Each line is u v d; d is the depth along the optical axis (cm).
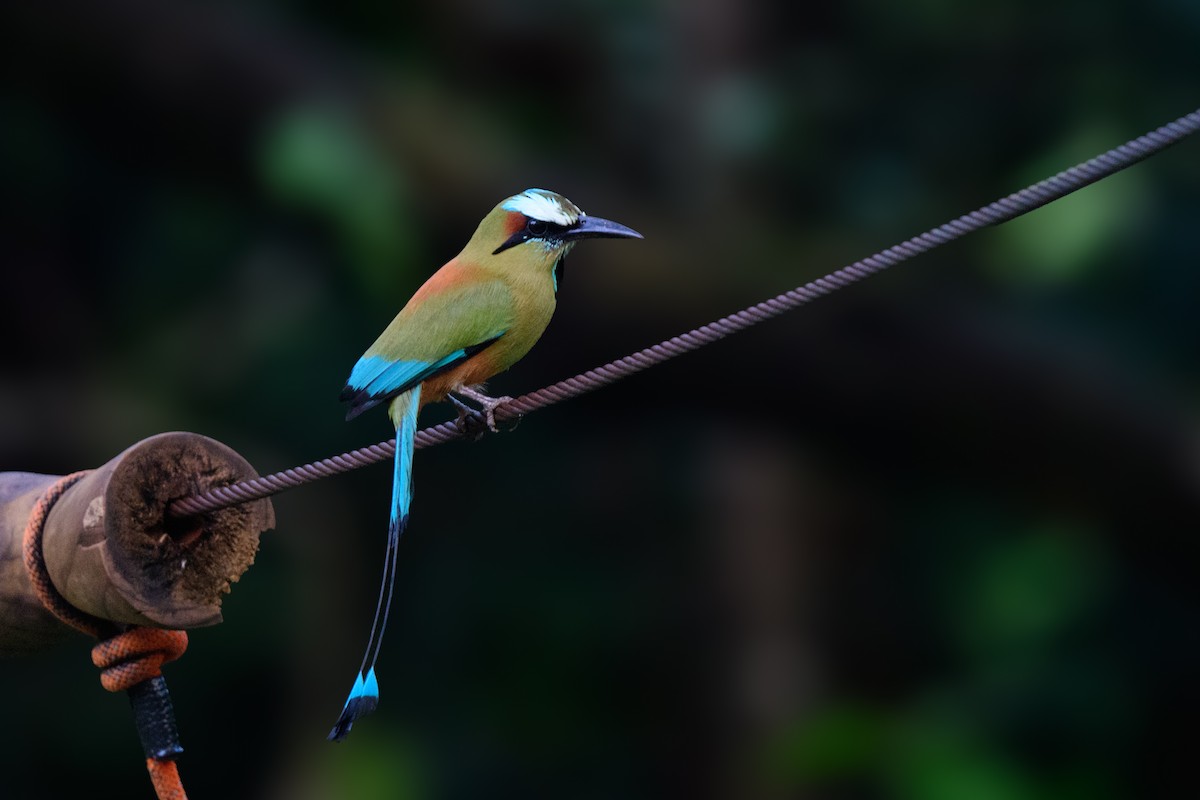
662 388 1263
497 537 1478
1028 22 1263
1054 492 1207
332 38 1277
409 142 1189
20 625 569
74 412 1375
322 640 1417
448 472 1477
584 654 1453
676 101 1295
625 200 1247
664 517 1468
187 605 530
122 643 548
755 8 1320
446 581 1467
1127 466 1162
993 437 1193
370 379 770
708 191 1280
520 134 1320
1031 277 1193
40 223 1420
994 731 1162
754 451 1422
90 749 1490
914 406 1198
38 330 1418
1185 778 1205
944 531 1387
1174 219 1212
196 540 538
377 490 1462
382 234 1139
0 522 558
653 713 1433
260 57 1202
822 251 1245
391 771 1348
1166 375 1222
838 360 1198
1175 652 1224
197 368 1402
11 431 1342
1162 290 1231
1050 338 1180
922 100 1298
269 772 1413
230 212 1403
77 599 531
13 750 1481
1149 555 1211
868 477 1292
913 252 521
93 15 1192
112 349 1444
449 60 1309
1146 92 1209
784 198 1306
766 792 1274
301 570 1425
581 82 1312
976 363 1180
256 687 1503
